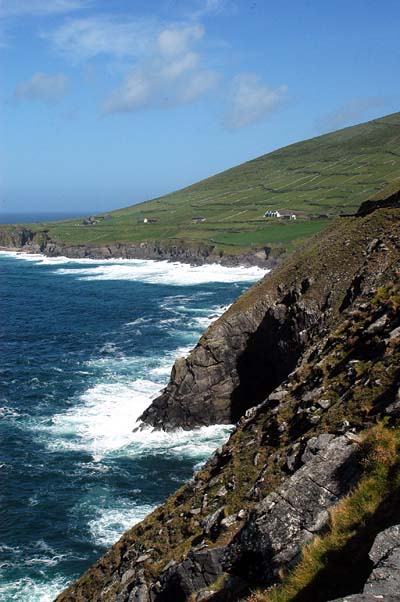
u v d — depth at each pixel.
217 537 16.78
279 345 47.03
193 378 47.41
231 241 178.50
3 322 87.19
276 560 11.54
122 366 61.53
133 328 81.56
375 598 7.27
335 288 45.31
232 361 49.53
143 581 17.72
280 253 159.25
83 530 30.92
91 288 125.88
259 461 20.55
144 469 38.09
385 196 67.50
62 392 53.03
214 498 20.20
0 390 53.69
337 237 55.75
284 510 12.55
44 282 137.25
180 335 76.50
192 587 15.50
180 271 156.75
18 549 29.28
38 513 32.56
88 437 43.22
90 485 35.91
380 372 18.44
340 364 23.31
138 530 22.66
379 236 48.09
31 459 39.34
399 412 14.66
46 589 26.17
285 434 21.00
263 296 52.22
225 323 50.50
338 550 10.14
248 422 25.67
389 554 8.11
